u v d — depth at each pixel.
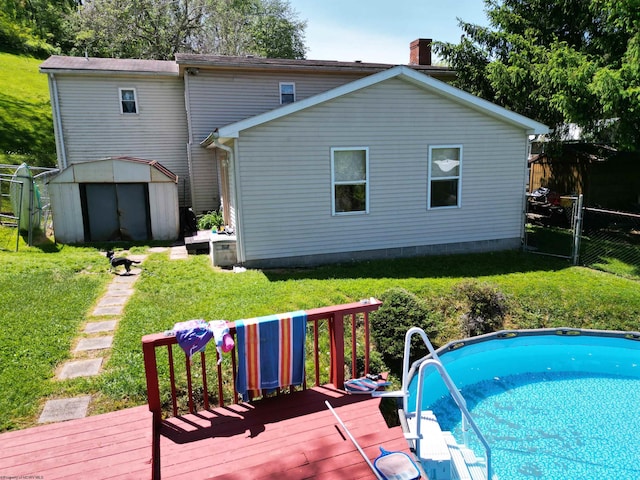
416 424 3.77
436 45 15.42
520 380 6.23
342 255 10.34
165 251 11.29
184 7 27.23
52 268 8.87
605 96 10.58
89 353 5.34
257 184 9.40
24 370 4.79
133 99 14.56
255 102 14.65
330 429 3.77
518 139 11.25
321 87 15.23
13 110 19.91
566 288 8.46
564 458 4.57
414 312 6.02
